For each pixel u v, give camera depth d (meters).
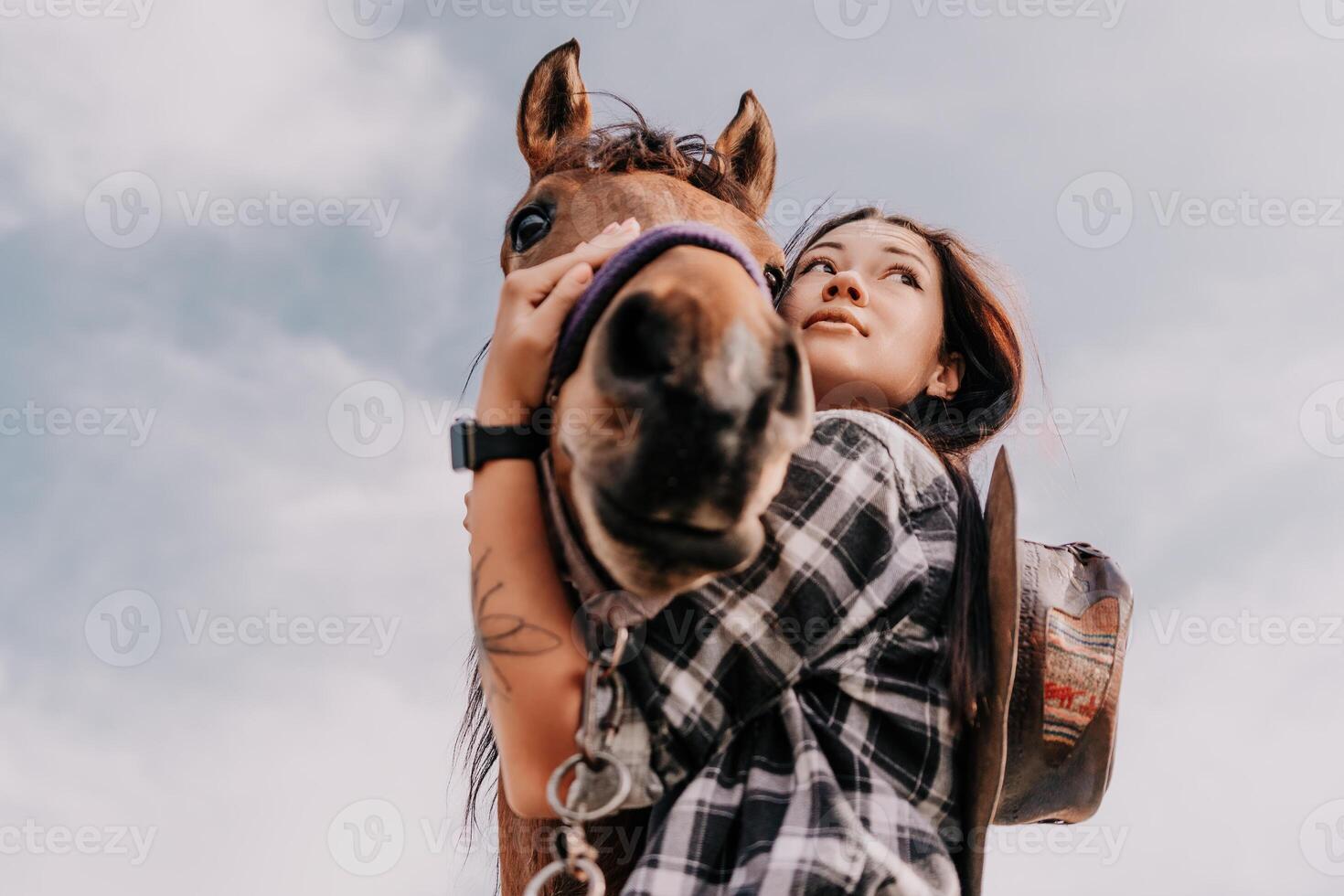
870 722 1.82
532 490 1.88
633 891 1.68
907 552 1.91
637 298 1.50
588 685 1.71
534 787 1.82
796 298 2.47
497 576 1.85
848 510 1.89
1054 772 2.01
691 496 1.42
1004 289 2.75
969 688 1.81
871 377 2.40
